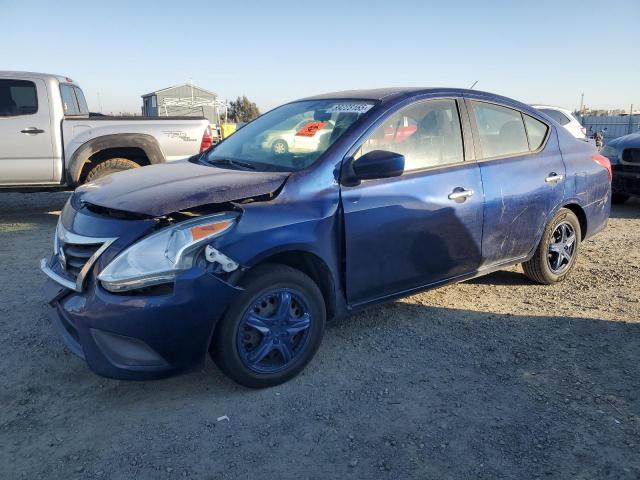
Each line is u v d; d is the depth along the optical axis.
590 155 5.17
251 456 2.70
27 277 5.27
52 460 2.66
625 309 4.54
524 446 2.78
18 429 2.90
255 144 4.14
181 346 2.93
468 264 4.20
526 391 3.28
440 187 3.89
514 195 4.36
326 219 3.36
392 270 3.74
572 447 2.77
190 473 2.58
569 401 3.17
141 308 2.84
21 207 9.43
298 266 3.48
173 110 42.75
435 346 3.86
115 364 2.90
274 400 3.18
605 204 5.35
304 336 3.38
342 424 2.96
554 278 5.05
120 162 8.09
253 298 3.10
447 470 2.60
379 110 3.78
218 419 2.99
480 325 4.21
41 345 3.83
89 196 3.39
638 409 3.09
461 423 2.96
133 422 2.97
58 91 7.79
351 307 3.63
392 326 4.18
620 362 3.63
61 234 3.31
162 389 3.30
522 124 4.64
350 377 3.44
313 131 3.84
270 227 3.14
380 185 3.61
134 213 2.97
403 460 2.67
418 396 3.22
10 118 7.52
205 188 3.16
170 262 2.87
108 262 2.92
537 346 3.86
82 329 2.95
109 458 2.68
